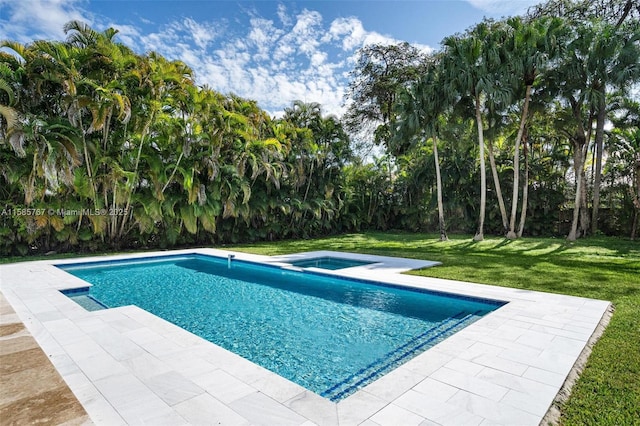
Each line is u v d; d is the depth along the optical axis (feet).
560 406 8.95
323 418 8.32
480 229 50.83
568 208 61.00
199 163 43.45
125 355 11.89
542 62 42.57
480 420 8.28
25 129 30.66
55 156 32.22
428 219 71.00
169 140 41.55
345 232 73.36
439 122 52.11
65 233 37.81
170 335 13.79
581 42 44.09
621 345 12.89
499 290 21.50
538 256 36.76
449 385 9.95
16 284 23.08
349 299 22.93
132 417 8.29
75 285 22.82
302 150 59.36
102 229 38.83
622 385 10.00
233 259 36.40
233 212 47.96
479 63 45.19
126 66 37.06
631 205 53.42
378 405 8.91
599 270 27.96
